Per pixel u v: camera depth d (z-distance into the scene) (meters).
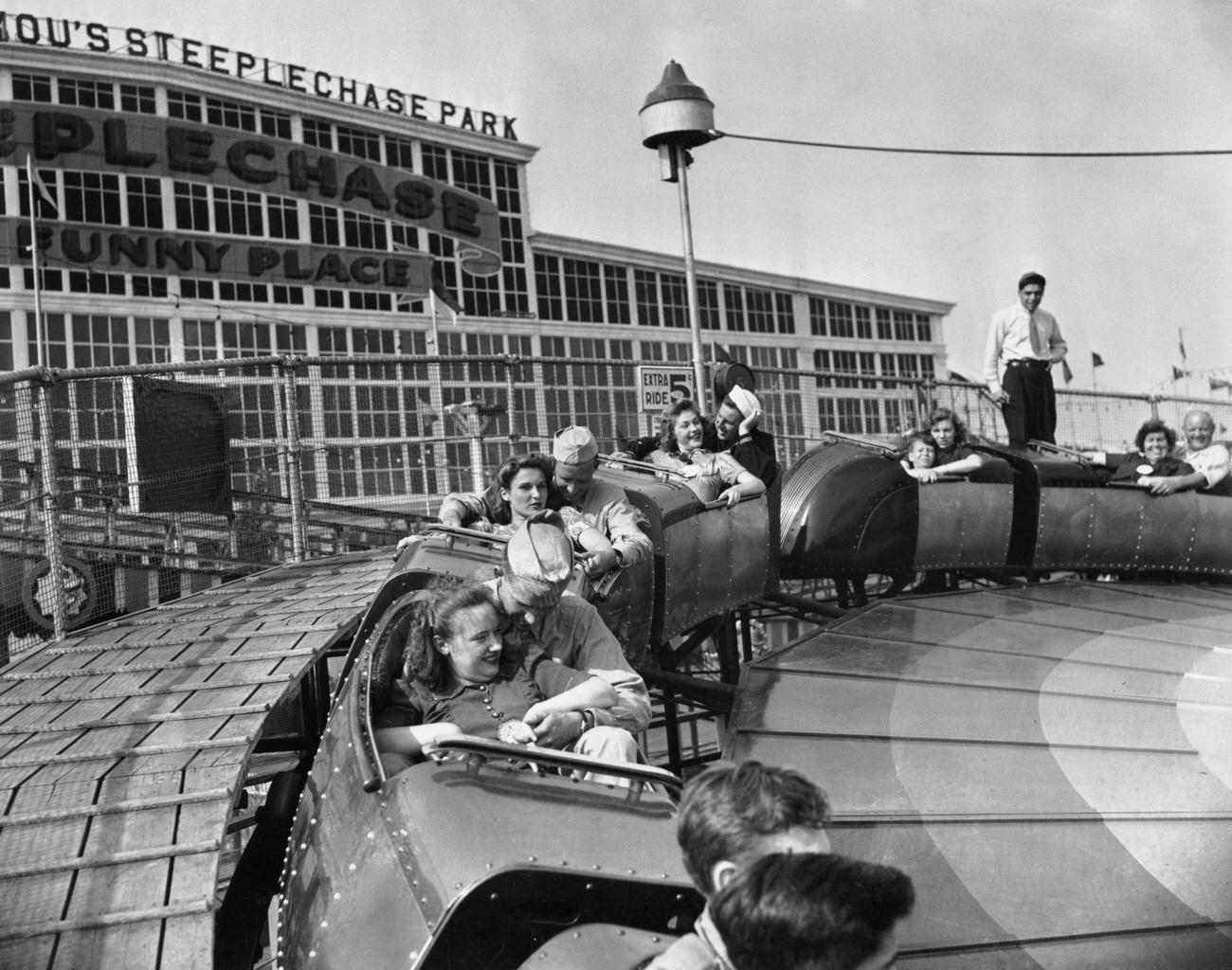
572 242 24.59
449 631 3.32
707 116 9.53
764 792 1.74
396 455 11.02
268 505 9.80
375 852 2.64
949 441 10.53
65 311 18.88
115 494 8.12
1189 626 9.07
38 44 20.42
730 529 7.42
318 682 5.50
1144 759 6.09
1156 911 4.70
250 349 20.70
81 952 2.55
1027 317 12.31
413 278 22.48
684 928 2.62
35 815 3.17
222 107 20.83
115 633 5.71
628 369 11.38
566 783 2.86
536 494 5.16
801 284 27.61
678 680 7.57
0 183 18.62
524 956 2.76
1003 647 8.21
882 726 6.59
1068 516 10.98
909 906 1.52
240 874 4.10
